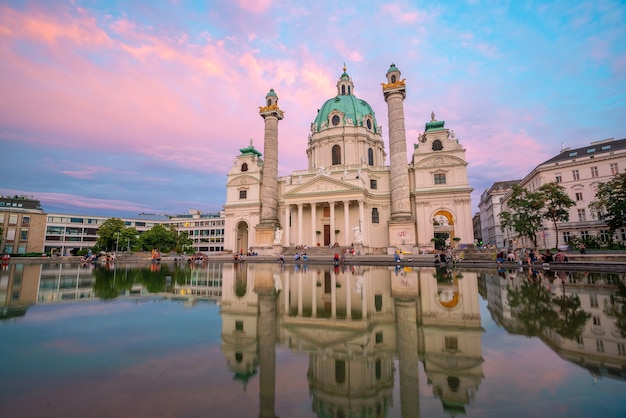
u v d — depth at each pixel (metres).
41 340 6.12
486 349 5.71
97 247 82.81
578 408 3.54
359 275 21.06
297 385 4.25
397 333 6.87
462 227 50.88
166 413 3.41
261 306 10.05
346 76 73.25
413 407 3.61
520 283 15.55
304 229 59.16
